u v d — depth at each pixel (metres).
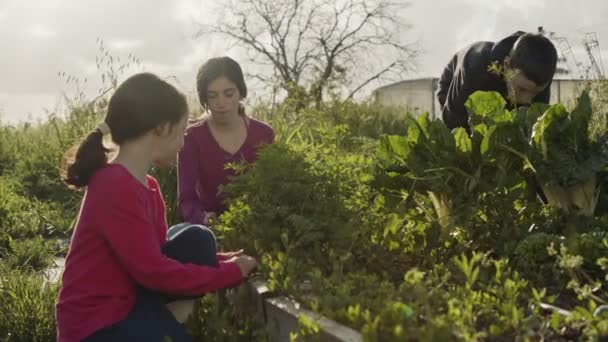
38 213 8.58
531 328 2.93
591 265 3.63
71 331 3.47
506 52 5.45
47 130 13.13
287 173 4.21
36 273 5.75
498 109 4.50
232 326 3.87
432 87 23.73
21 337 4.68
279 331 3.53
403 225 4.39
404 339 2.61
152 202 3.61
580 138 4.29
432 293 3.15
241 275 3.67
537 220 4.28
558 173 4.25
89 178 3.50
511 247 3.96
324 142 5.86
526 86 5.10
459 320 2.81
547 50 5.07
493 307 3.19
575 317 2.95
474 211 4.15
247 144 5.18
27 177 10.91
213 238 3.77
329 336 3.02
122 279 3.50
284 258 3.64
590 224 4.14
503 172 4.26
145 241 3.40
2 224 8.30
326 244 3.94
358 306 2.95
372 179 4.44
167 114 3.50
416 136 4.40
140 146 3.52
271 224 4.03
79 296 3.46
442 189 4.24
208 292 3.61
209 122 5.20
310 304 3.22
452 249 4.15
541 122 4.28
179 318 3.79
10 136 14.09
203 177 5.19
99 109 10.20
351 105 16.39
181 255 3.68
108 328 3.46
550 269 3.72
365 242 4.10
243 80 5.14
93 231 3.44
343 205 4.18
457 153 4.27
